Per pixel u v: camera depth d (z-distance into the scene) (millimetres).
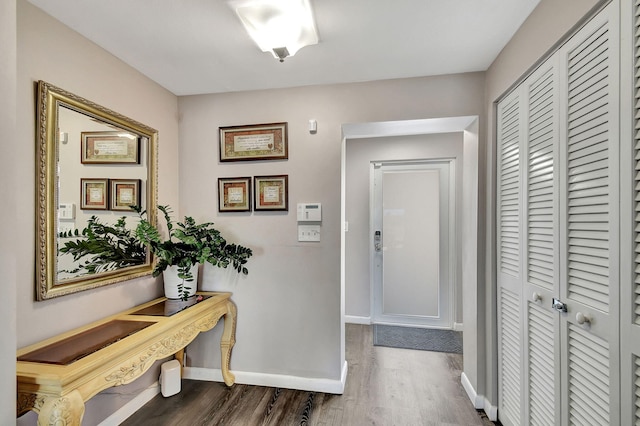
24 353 1174
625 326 886
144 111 1932
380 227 3439
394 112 1976
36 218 1306
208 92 2205
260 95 2150
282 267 2117
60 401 978
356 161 3418
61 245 1402
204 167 2232
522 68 1419
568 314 1132
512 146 1580
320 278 2068
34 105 1303
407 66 1815
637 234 863
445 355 2645
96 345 1245
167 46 1611
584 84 1060
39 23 1313
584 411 1049
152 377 1999
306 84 2070
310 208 2062
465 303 2145
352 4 1271
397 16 1355
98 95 1604
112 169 1695
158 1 1261
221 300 2014
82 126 1518
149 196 1965
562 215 1173
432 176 3330
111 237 1683
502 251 1695
